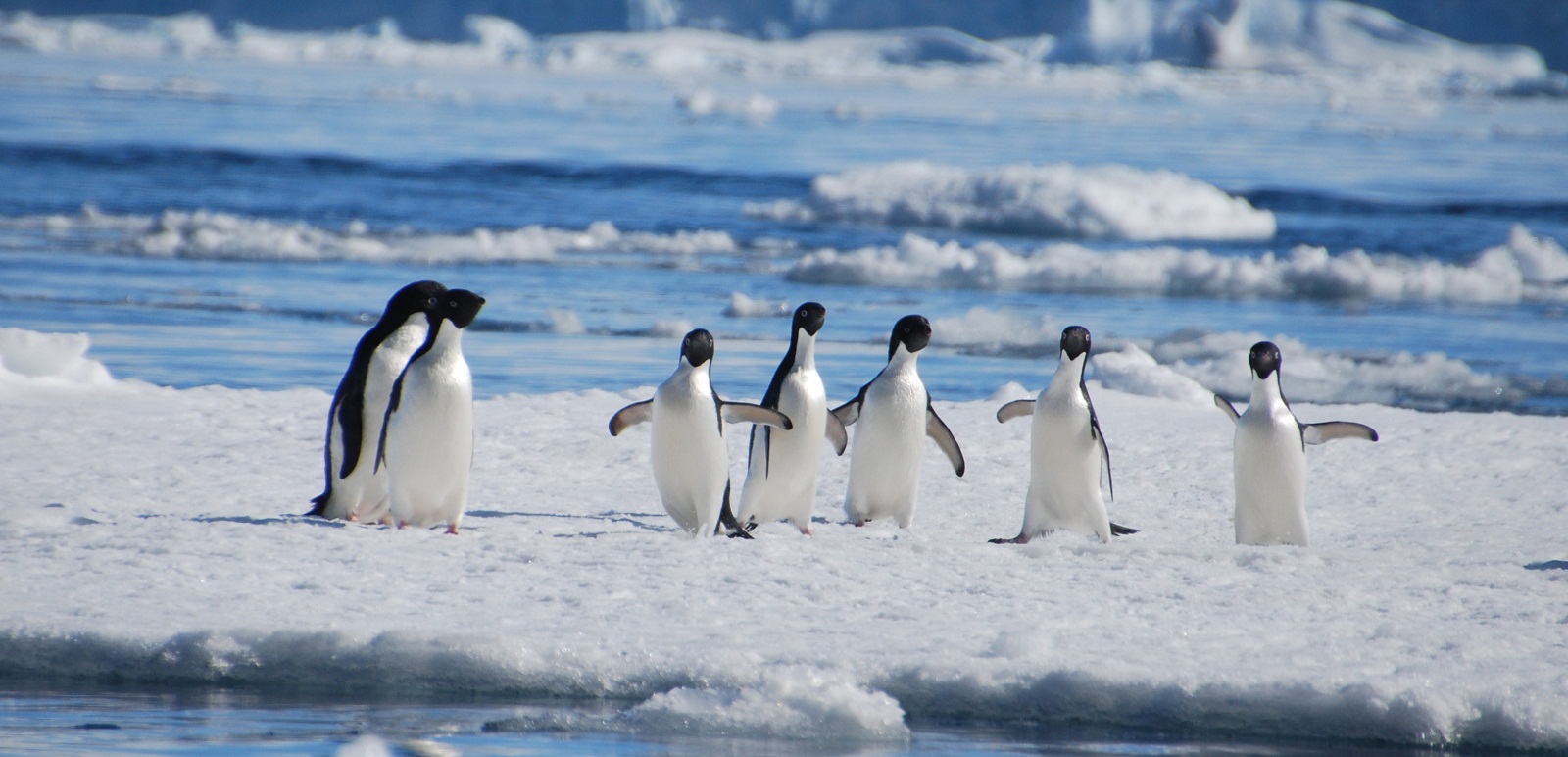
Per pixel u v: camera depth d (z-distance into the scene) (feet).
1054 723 48.21
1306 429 76.28
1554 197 394.73
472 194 367.25
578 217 327.47
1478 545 73.77
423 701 49.49
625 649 50.37
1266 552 68.23
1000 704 48.55
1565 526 79.82
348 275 226.58
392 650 50.62
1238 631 53.57
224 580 58.90
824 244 288.10
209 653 51.03
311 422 104.22
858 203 329.72
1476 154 586.45
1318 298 230.27
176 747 44.09
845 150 540.11
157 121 587.27
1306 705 46.85
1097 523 73.26
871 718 46.78
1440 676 47.78
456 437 69.05
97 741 44.57
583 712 48.06
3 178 359.25
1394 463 98.53
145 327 171.01
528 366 152.46
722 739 46.06
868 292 225.56
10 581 58.08
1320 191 396.98
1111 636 52.90
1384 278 229.86
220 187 359.66
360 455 72.84
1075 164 492.13
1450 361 164.55
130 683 50.90
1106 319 203.10
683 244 276.00
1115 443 105.09
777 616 55.21
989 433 106.42
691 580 60.03
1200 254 238.27
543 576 60.64
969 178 334.44
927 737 46.73
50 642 51.57
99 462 89.35
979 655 50.44
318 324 177.78
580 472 92.79
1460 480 93.15
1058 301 221.66
